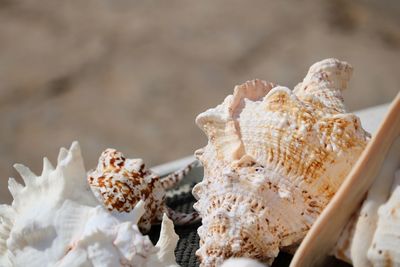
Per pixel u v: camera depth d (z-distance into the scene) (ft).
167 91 6.85
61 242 1.68
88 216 1.70
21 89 6.89
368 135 1.82
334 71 1.94
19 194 1.76
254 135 1.83
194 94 6.79
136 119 6.53
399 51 7.20
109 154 2.07
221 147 1.87
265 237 1.76
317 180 1.77
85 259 1.65
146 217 2.05
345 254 1.64
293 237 1.78
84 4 8.02
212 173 1.86
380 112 2.74
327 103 1.88
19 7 7.93
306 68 6.95
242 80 6.90
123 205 1.97
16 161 6.11
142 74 7.06
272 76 6.88
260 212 1.75
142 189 2.03
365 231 1.61
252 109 1.88
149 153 6.17
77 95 6.82
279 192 1.77
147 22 7.78
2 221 1.78
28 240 1.69
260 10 7.88
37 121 6.52
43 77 7.03
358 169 1.57
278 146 1.79
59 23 7.72
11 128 6.47
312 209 1.77
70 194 1.72
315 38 7.36
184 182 2.52
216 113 1.90
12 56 7.29
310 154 1.77
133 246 1.66
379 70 6.91
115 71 7.11
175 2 8.11
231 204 1.77
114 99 6.77
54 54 7.31
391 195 1.61
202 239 1.80
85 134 6.39
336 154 1.77
